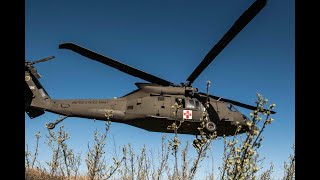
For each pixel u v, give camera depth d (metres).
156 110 11.26
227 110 11.81
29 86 12.34
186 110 11.30
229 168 2.67
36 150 5.05
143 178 4.64
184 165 3.70
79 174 4.43
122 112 11.67
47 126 4.52
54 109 12.04
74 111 11.84
